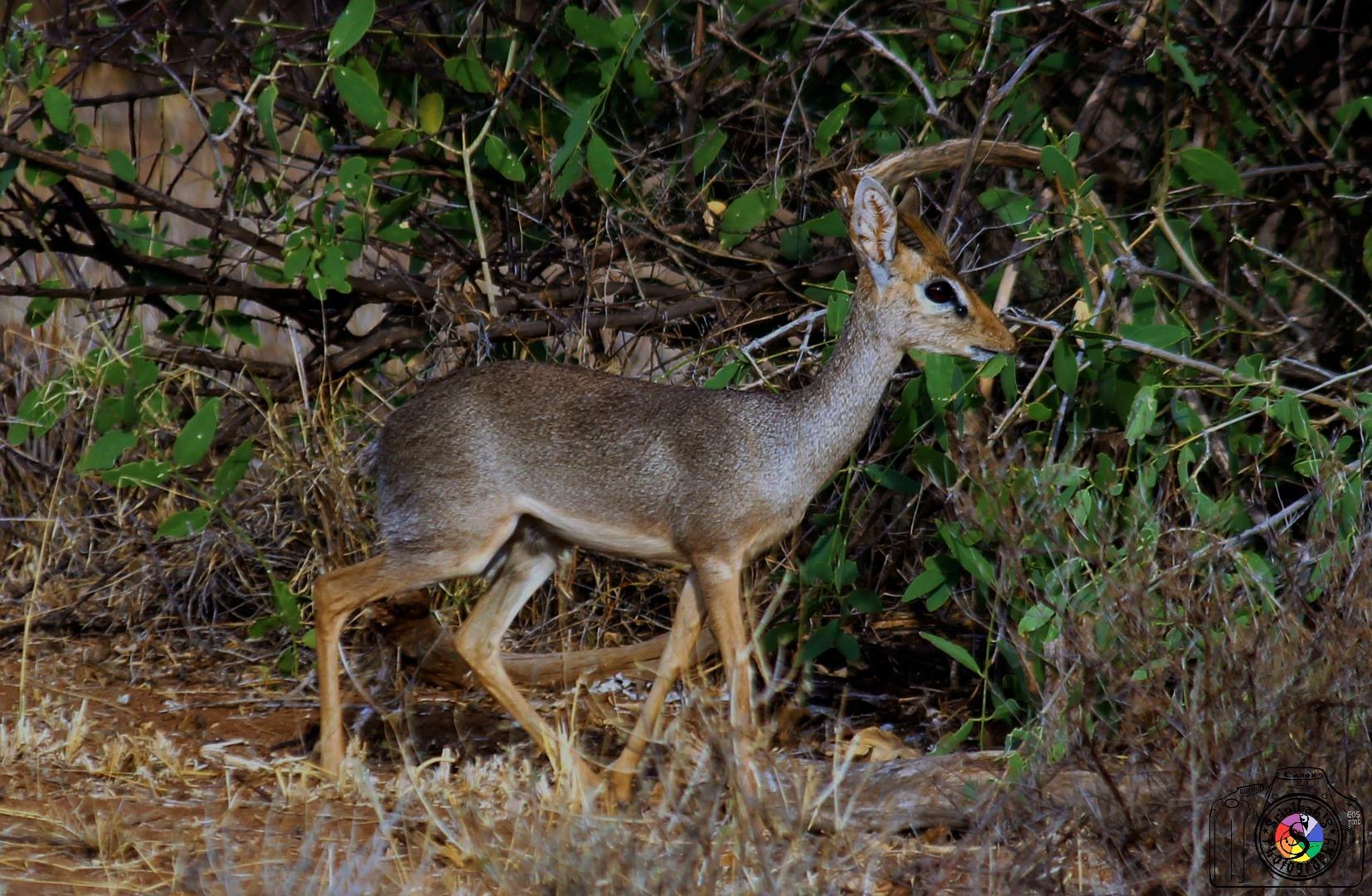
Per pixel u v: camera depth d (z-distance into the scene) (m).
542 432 9.06
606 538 9.18
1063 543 8.31
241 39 12.79
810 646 10.06
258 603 12.01
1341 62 12.06
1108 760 7.79
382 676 10.86
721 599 9.06
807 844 7.11
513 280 12.00
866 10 12.05
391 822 7.14
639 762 8.77
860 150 11.96
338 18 10.89
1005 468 8.82
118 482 10.51
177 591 12.04
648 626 11.58
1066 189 10.00
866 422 9.30
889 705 10.86
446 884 6.79
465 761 9.57
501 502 9.12
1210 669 7.05
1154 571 8.02
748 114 12.41
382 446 9.30
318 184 12.61
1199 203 11.65
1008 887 6.49
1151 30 10.82
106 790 8.30
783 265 11.91
